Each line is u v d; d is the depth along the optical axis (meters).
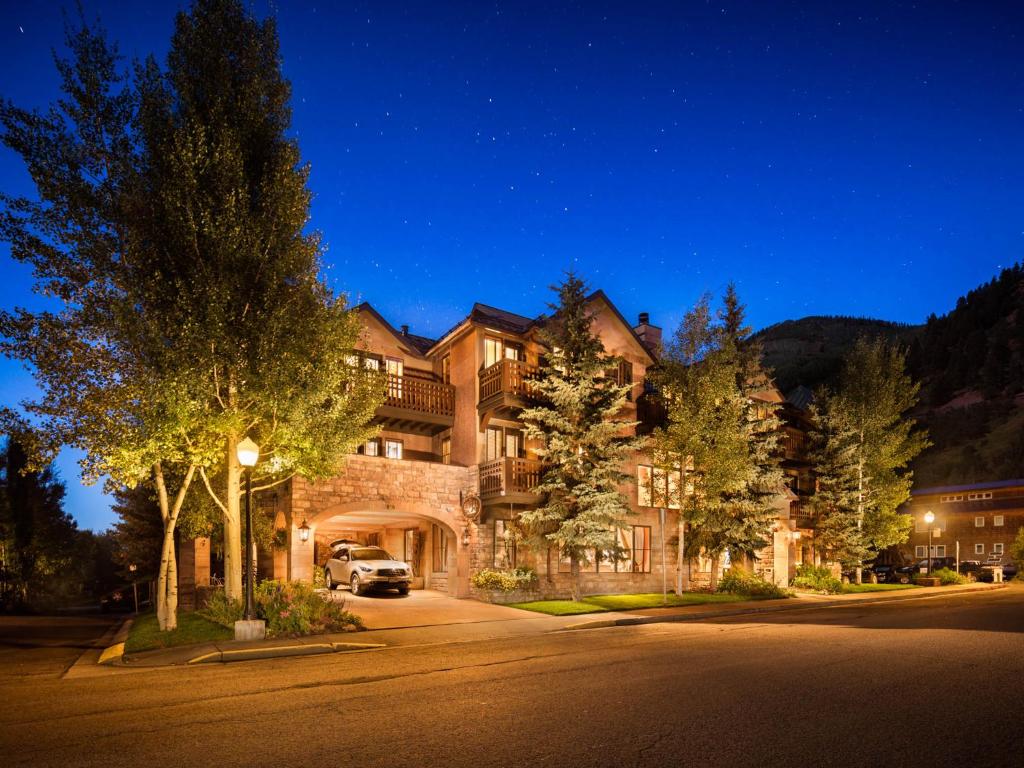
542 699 8.13
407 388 24.88
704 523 25.22
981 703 7.75
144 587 43.50
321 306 16.39
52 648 15.66
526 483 22.80
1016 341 130.25
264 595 16.03
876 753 5.92
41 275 14.68
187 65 16.06
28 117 14.34
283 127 17.12
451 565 23.47
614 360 22.69
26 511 44.56
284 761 5.79
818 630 15.27
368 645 13.61
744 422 27.11
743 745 6.17
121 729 6.96
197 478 18.59
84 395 14.70
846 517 33.06
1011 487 55.34
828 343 192.38
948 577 36.19
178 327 14.47
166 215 14.91
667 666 10.41
